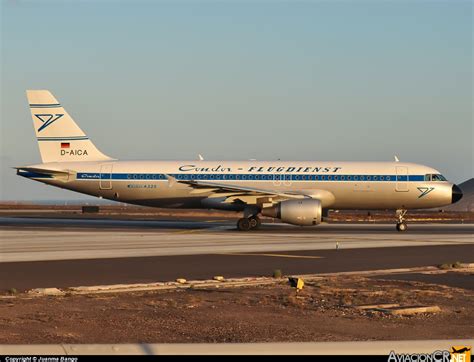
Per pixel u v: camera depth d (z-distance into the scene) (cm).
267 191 5944
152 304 2062
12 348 1033
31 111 6625
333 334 1606
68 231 5944
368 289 2438
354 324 1736
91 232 5809
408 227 6850
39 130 6612
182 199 6366
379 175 6222
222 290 2409
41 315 1858
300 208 5750
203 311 1933
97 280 2702
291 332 1628
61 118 6600
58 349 1032
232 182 6300
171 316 1848
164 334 1603
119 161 6531
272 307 2008
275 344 1073
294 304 2053
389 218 9625
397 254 3888
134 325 1716
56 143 6606
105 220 8288
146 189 6375
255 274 2933
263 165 6350
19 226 6750
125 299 2180
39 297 2234
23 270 3041
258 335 1593
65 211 12900
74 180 6450
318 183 6238
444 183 6244
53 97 6612
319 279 2758
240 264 3328
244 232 5862
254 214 6150
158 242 4719
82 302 2114
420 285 2553
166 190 6359
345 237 5266
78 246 4369
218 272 2997
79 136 6600
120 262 3391
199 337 1568
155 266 3222
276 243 4644
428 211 14762
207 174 6341
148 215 10731
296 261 3481
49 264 3294
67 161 6600
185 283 2605
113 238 5103
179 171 6381
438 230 6306
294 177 6250
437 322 1769
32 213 11312
